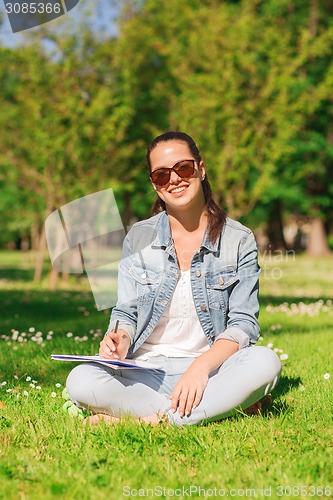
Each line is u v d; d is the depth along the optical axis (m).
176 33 17.42
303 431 3.59
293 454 3.25
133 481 2.93
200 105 16.50
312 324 8.40
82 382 3.79
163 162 3.93
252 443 3.37
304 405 4.16
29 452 3.30
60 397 4.45
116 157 17.05
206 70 17.23
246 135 16.66
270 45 17.47
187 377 3.67
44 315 9.72
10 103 17.78
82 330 7.98
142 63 16.91
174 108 17.70
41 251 19.14
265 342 6.73
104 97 15.80
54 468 3.08
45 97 15.86
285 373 5.26
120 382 3.83
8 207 27.11
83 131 15.82
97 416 3.82
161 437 3.48
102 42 16.06
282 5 23.03
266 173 17.41
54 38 15.28
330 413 3.93
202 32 16.84
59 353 6.14
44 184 17.11
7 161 16.97
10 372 5.39
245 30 16.81
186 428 3.62
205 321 3.97
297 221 35.50
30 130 16.58
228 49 16.73
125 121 16.31
